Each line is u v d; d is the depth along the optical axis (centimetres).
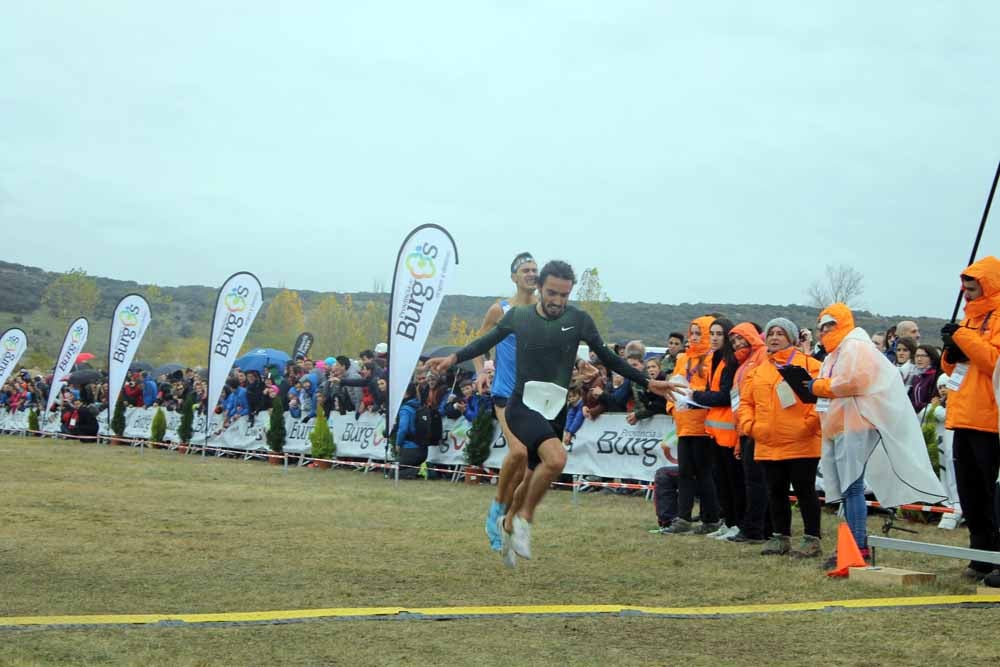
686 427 887
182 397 2234
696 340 905
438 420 1504
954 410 638
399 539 801
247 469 1641
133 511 970
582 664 400
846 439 691
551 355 609
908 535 879
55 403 2816
